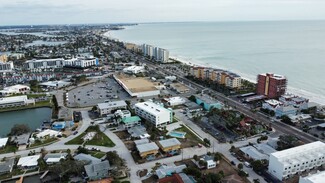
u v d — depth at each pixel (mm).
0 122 167750
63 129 148000
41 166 110250
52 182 100938
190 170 101938
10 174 106500
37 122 167125
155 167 109500
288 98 182125
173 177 97000
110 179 99562
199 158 114375
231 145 128625
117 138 136875
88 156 115562
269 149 120375
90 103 192125
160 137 135375
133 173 105938
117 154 116500
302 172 105812
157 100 196875
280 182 99688
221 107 175125
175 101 186375
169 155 118875
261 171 107188
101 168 103688
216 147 126875
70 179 102062
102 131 145125
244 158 116562
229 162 113688
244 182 98188
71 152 123188
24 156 120688
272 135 138875
